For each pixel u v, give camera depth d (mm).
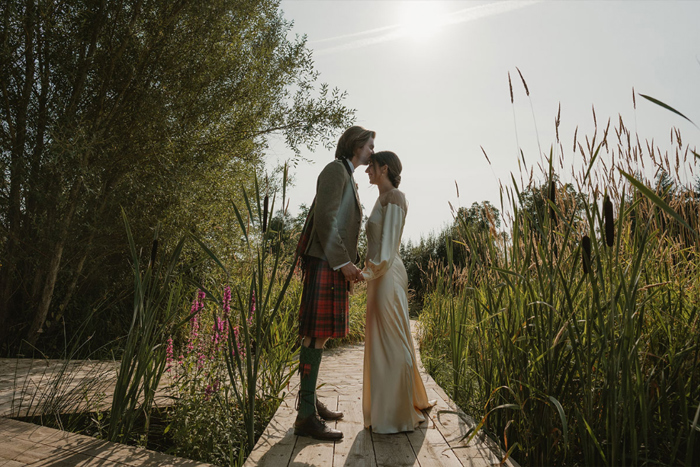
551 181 2084
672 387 1961
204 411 2516
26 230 5930
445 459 2092
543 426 2059
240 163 7738
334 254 2361
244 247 6938
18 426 2369
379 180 2752
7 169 5348
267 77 7629
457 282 4488
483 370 2732
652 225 2387
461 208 2812
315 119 7578
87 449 2078
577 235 2270
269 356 3215
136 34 6273
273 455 2137
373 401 2502
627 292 1701
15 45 5391
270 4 7672
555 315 2043
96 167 5676
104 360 4309
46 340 6270
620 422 1793
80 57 5961
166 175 6184
